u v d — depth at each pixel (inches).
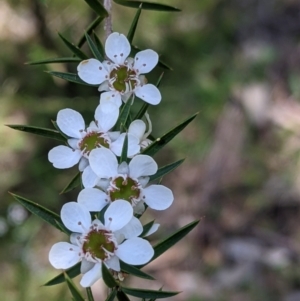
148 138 5.3
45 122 13.0
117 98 5.1
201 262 13.0
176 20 14.1
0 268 12.4
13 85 13.0
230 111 14.2
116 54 5.2
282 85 14.8
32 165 13.0
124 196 4.8
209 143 14.0
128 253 4.6
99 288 11.7
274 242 13.1
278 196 13.6
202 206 13.4
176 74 14.1
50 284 4.7
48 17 12.5
